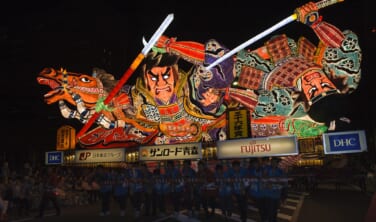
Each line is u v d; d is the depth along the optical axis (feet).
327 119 57.62
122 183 36.17
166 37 61.46
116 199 36.70
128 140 65.92
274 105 59.06
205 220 31.42
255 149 52.75
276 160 28.63
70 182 54.19
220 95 60.95
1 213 33.50
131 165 37.45
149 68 63.67
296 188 67.51
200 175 33.53
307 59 56.80
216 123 61.72
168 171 35.55
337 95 58.29
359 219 29.37
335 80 55.88
